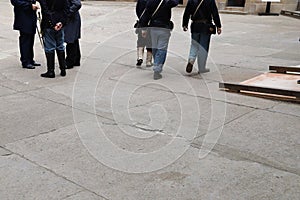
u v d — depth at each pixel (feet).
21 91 21.88
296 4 64.75
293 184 12.37
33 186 12.09
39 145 14.94
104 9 65.67
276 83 22.91
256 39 40.14
